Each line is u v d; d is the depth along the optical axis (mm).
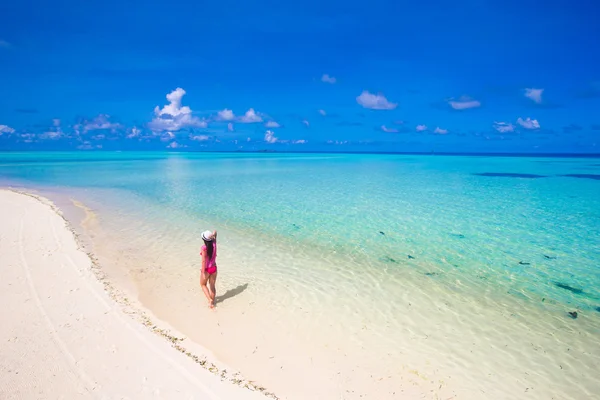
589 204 19906
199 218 15594
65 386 4871
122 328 6457
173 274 9273
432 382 5617
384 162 70188
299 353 6199
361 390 5391
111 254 10555
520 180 33125
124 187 25641
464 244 12297
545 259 10914
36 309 6855
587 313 7793
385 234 13406
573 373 5883
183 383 5168
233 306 7723
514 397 5355
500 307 8023
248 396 5059
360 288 8805
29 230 12258
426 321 7367
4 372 5031
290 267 10062
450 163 66500
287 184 28422
